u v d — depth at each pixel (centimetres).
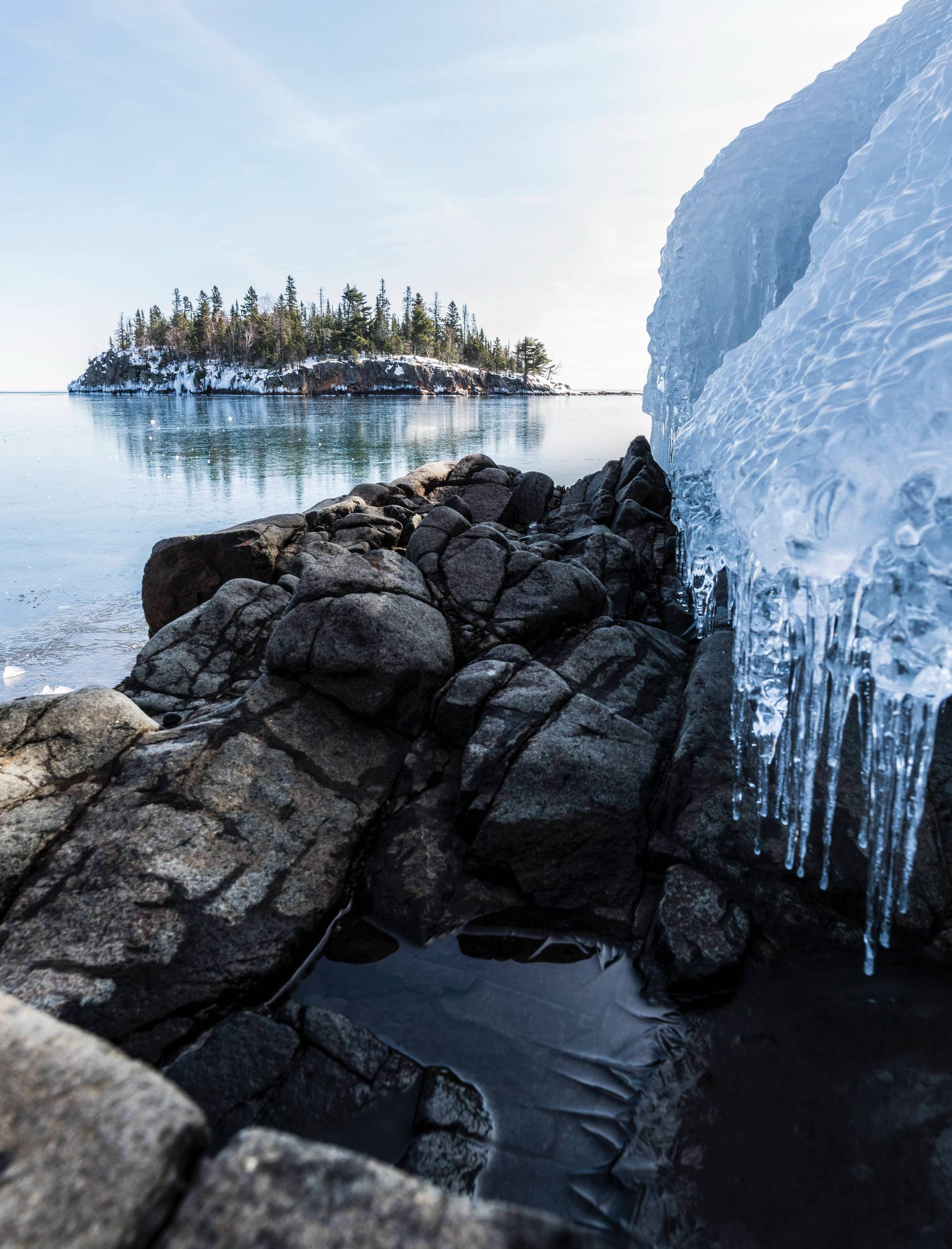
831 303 368
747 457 343
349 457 2131
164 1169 109
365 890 320
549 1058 240
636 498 761
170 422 3962
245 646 515
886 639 247
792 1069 231
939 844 299
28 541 1176
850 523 261
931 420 253
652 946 286
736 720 344
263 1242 101
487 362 12738
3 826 301
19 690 632
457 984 274
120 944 265
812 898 293
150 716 462
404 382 10075
